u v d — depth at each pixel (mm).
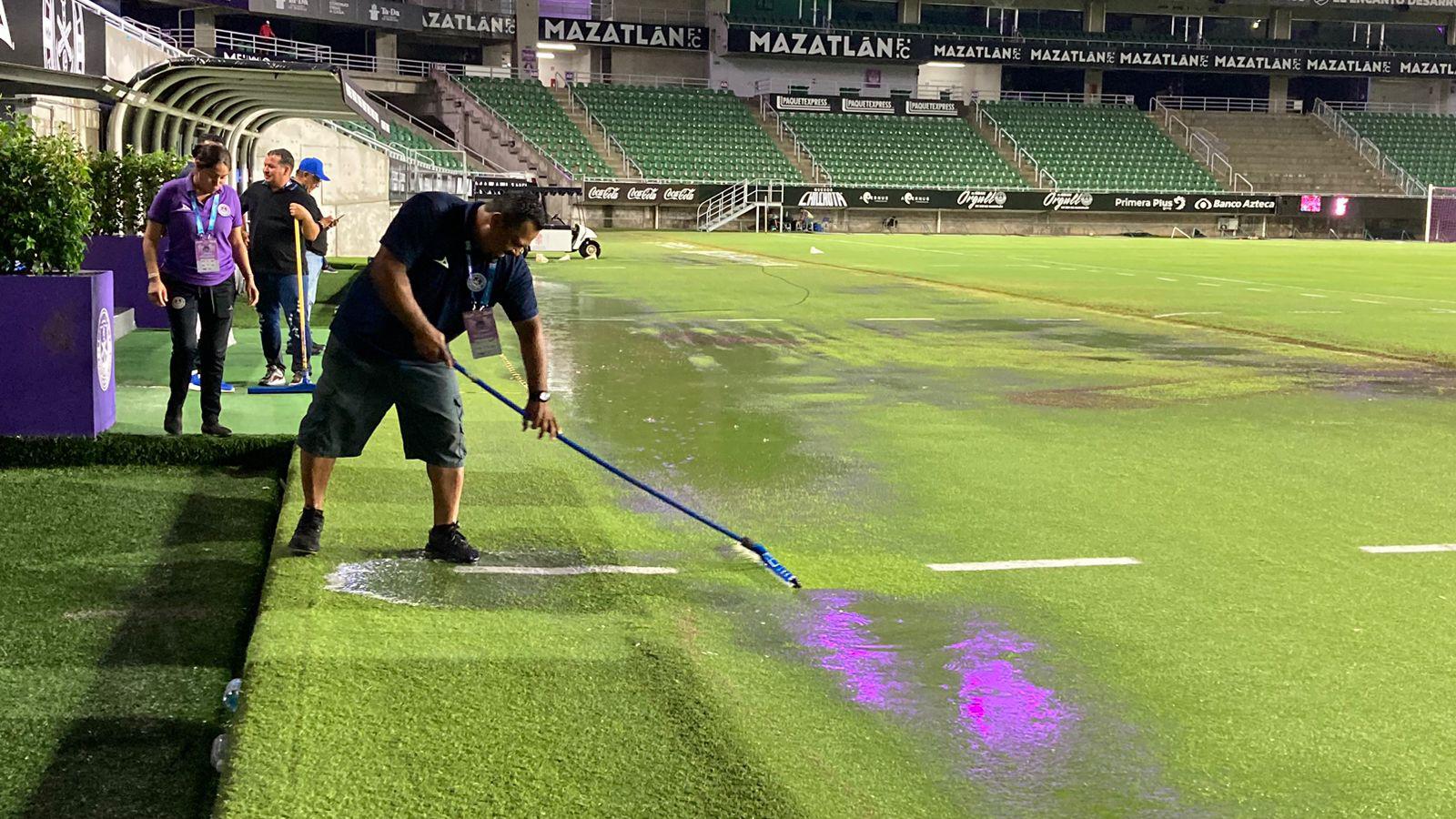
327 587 4121
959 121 51344
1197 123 54000
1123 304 16359
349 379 4363
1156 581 4504
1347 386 9391
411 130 39750
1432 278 23516
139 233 11102
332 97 15469
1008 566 4680
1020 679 3566
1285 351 11477
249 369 9039
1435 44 56688
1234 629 4004
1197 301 17016
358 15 41906
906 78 53094
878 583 4445
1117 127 52688
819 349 11039
